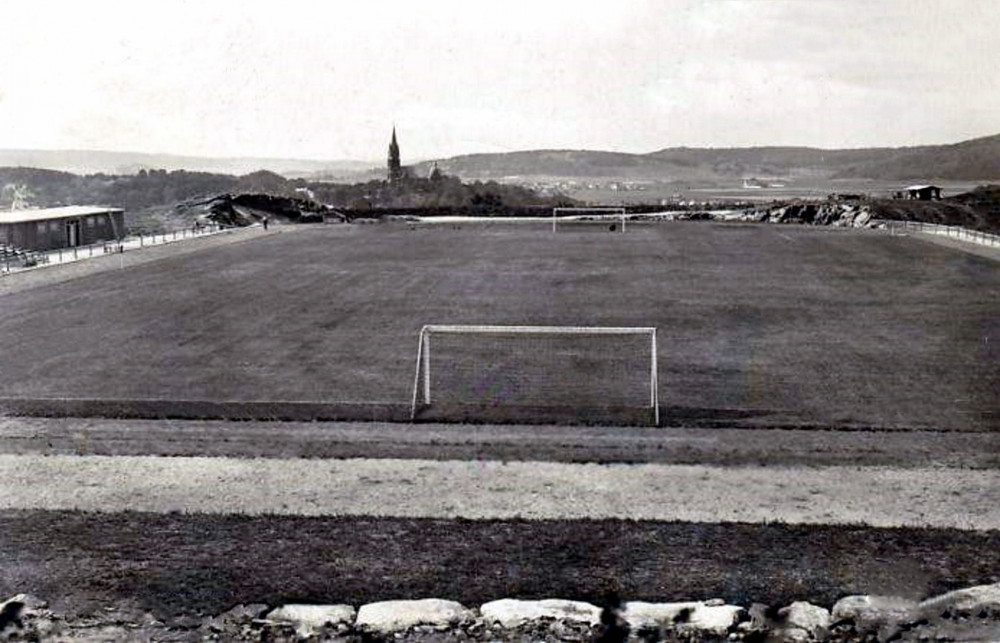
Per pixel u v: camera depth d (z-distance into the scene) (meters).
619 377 26.41
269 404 23.00
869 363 27.98
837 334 32.94
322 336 32.97
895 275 50.25
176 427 20.72
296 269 54.28
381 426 20.86
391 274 51.44
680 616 12.19
